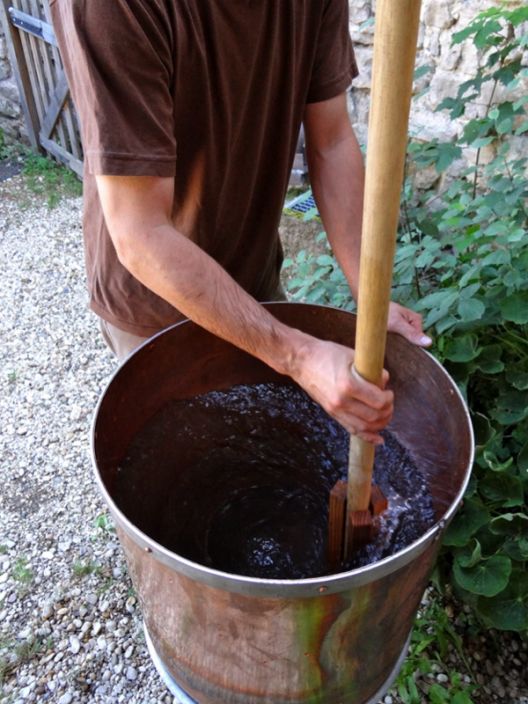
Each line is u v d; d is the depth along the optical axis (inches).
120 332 60.4
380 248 32.5
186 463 55.0
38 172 154.1
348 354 39.6
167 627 43.6
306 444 56.7
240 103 47.7
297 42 48.1
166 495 53.1
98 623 69.8
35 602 72.1
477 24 73.7
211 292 41.6
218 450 56.3
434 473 50.0
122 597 71.8
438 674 63.3
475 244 78.5
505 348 71.7
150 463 52.4
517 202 74.1
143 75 39.5
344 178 55.7
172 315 56.5
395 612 41.4
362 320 35.3
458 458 45.4
